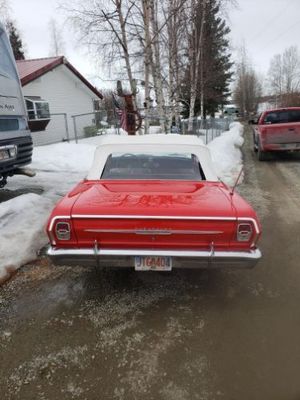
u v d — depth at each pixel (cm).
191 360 245
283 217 557
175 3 1175
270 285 347
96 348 257
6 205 492
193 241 278
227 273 369
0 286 345
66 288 340
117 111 1339
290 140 1097
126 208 278
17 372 235
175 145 382
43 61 1755
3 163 584
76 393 218
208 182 360
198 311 302
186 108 3053
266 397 215
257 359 246
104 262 281
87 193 314
